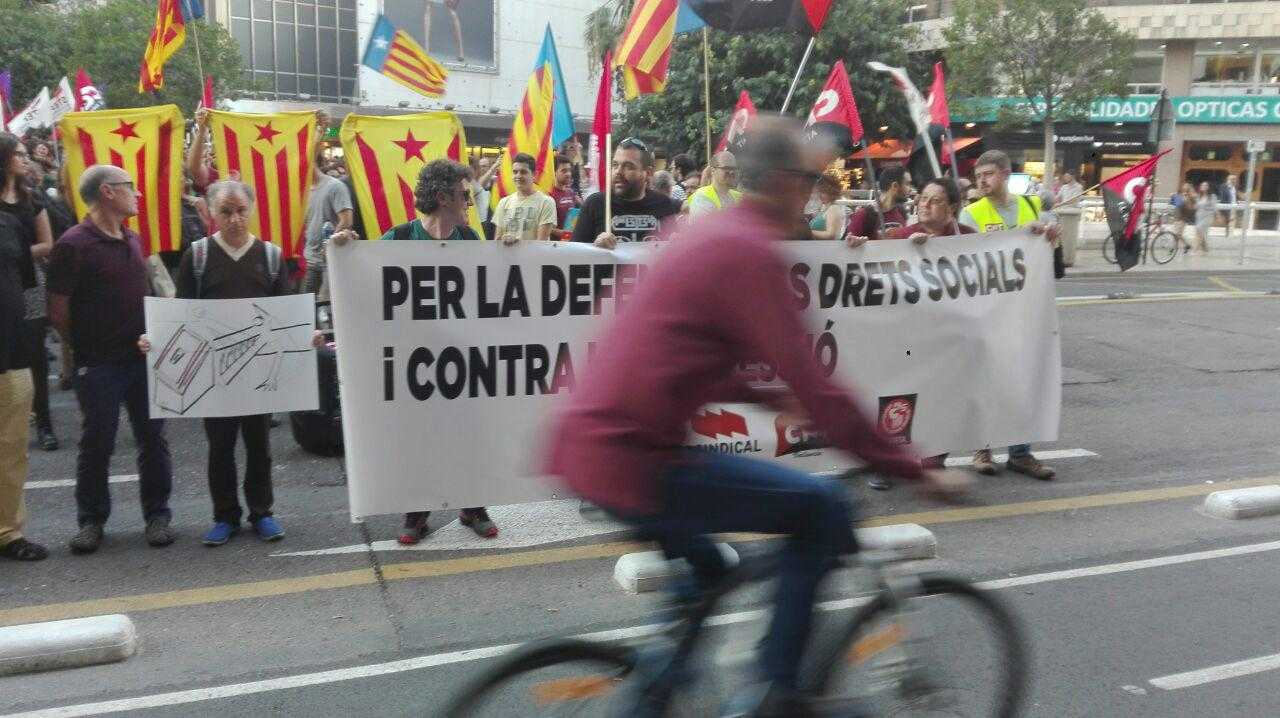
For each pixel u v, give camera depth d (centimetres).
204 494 626
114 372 512
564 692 266
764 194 251
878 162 2725
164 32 1034
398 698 374
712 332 240
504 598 468
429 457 505
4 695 373
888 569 300
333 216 852
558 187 1202
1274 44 3688
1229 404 892
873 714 293
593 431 243
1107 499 620
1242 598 469
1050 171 2836
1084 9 2764
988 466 671
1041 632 429
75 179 840
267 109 4153
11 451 502
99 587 476
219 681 386
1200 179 3825
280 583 483
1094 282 1841
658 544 261
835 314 575
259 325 516
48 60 3073
